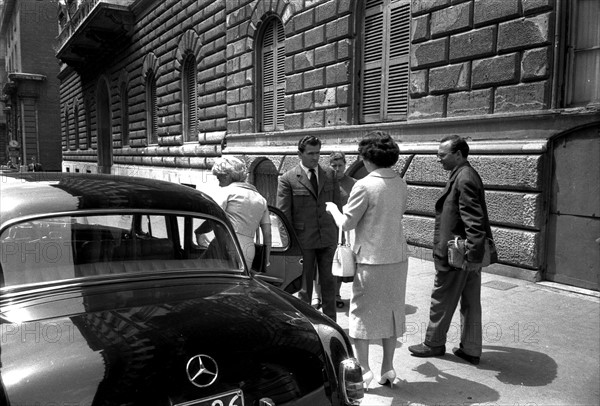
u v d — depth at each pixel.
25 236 2.45
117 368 1.90
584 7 6.25
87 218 2.61
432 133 7.99
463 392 3.65
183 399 1.94
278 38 12.55
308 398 2.30
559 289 6.03
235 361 2.13
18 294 2.32
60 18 36.44
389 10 9.12
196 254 2.99
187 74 17.72
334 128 10.11
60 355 1.91
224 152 14.52
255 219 4.11
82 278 2.52
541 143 6.30
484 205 3.88
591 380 3.79
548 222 6.35
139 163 21.91
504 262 6.72
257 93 13.42
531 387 3.71
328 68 10.30
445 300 4.15
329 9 10.17
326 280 4.79
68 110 36.50
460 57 7.47
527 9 6.54
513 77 6.76
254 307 2.56
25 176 3.15
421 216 8.11
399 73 8.97
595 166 5.85
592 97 6.20
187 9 16.70
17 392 1.76
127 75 22.89
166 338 2.09
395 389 3.71
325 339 2.55
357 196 3.45
